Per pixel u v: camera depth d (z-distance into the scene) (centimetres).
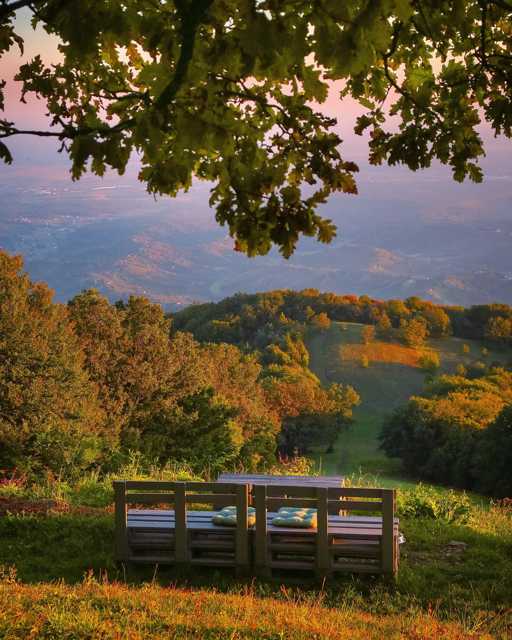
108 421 3547
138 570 917
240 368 6631
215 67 284
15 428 2605
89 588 778
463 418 8162
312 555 899
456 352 16238
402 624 721
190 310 16938
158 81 303
